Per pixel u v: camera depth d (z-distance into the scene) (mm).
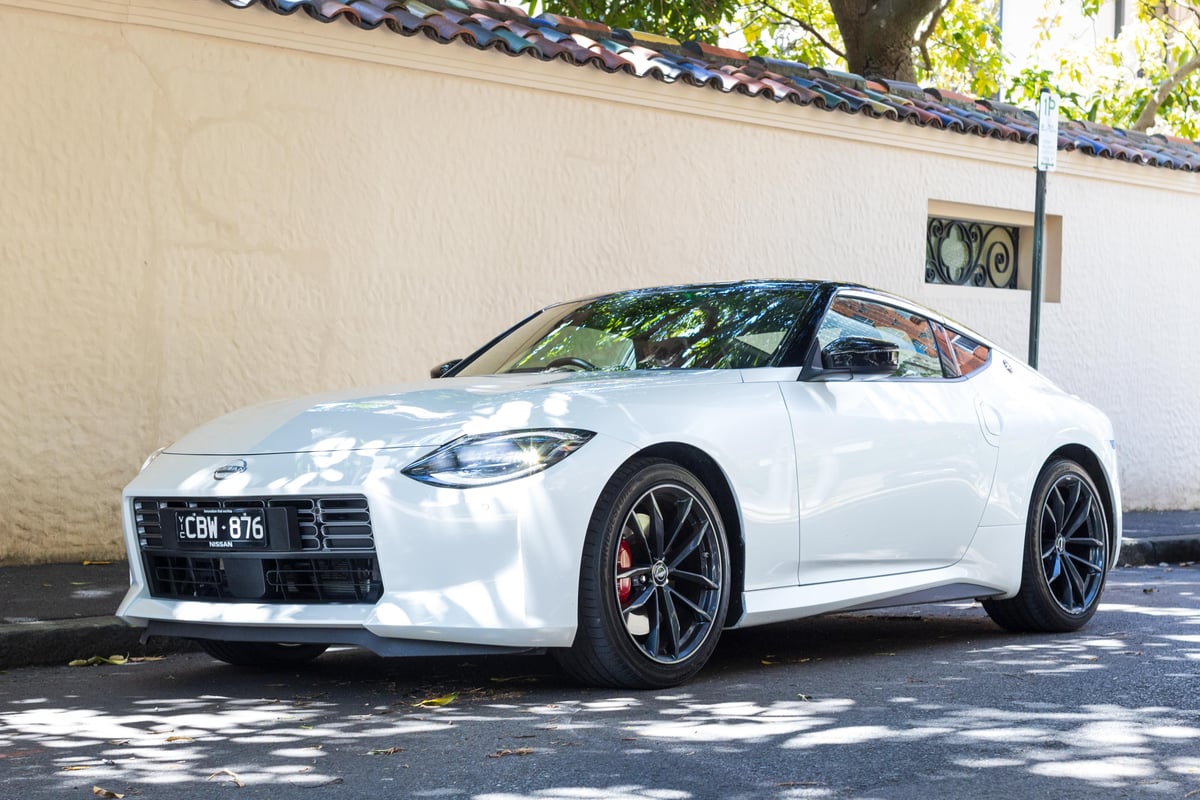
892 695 4324
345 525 4117
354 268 7824
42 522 6887
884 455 5113
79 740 3744
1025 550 5746
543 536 4078
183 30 7191
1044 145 8531
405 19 7801
